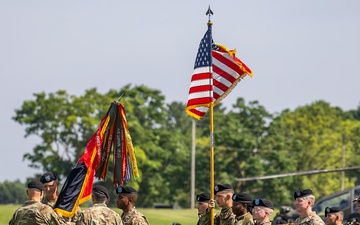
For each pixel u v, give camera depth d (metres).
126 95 109.50
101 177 21.17
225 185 20.67
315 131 127.19
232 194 20.69
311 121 130.88
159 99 111.38
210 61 21.70
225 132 106.50
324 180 118.12
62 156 102.44
